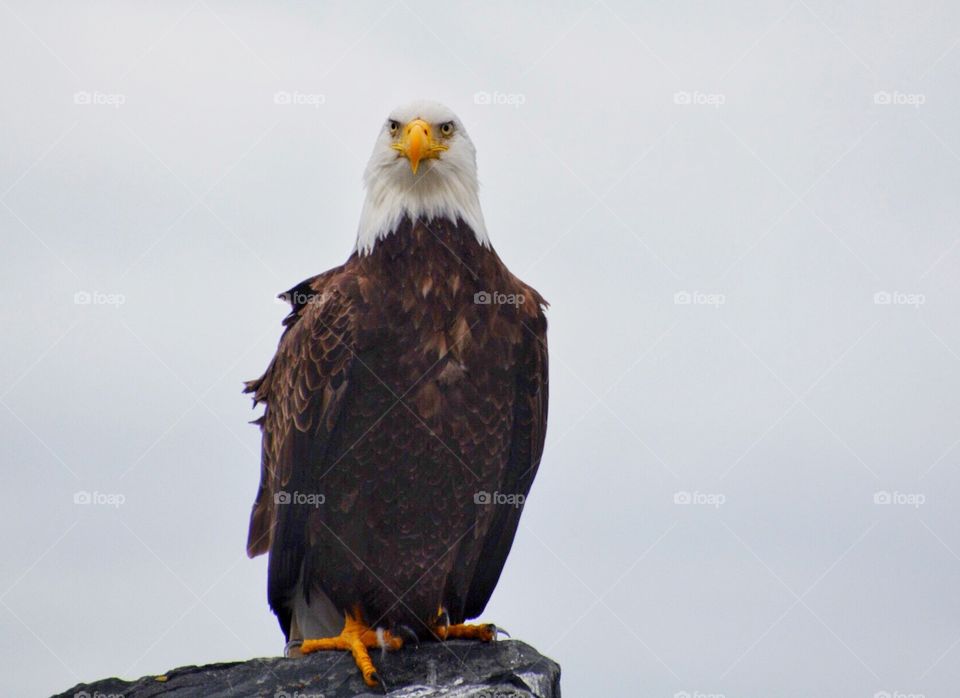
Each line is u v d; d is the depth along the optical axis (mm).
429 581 12758
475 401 12562
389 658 12492
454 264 12758
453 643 12766
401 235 12820
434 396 12469
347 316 12625
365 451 12555
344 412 12625
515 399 13023
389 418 12508
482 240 13078
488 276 12883
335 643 12547
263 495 13812
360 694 11734
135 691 12008
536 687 12133
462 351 12547
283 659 12391
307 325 12953
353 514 12633
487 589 13750
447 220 12906
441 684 12125
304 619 13531
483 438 12633
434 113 13023
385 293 12648
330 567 12758
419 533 12680
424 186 12891
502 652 12609
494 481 12805
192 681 12078
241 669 12281
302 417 12719
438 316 12594
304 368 12758
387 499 12594
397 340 12562
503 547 13445
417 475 12555
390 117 13141
